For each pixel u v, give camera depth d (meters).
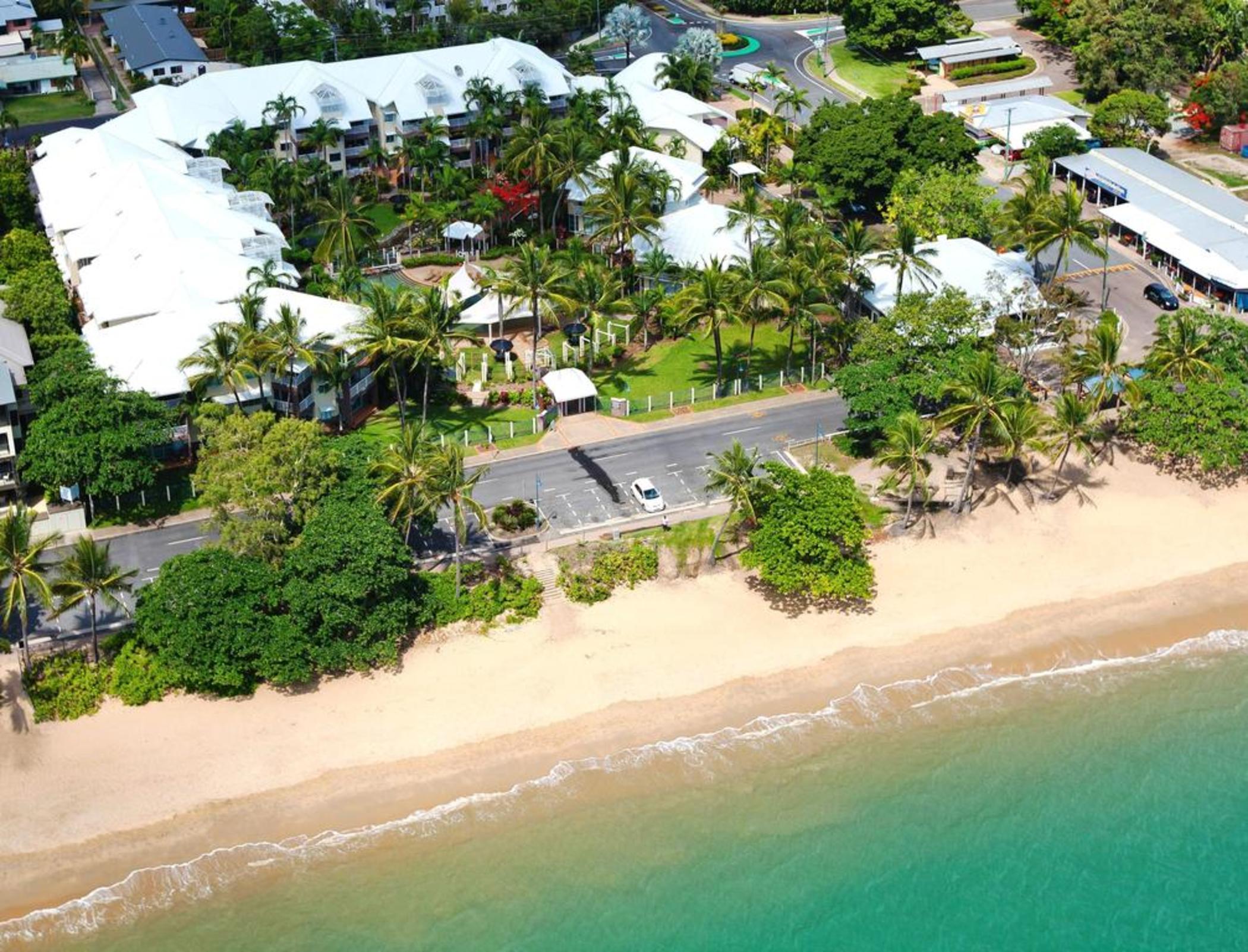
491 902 124.81
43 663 142.50
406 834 131.00
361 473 154.00
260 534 146.25
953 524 169.88
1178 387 176.62
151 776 135.00
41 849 128.25
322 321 189.25
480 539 163.62
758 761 139.38
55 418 163.50
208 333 183.50
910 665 151.12
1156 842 132.12
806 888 127.12
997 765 139.62
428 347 176.25
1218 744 142.12
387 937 121.31
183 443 176.25
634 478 175.62
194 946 120.31
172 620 140.50
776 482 157.38
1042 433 171.25
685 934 122.44
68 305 193.88
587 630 153.12
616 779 137.00
